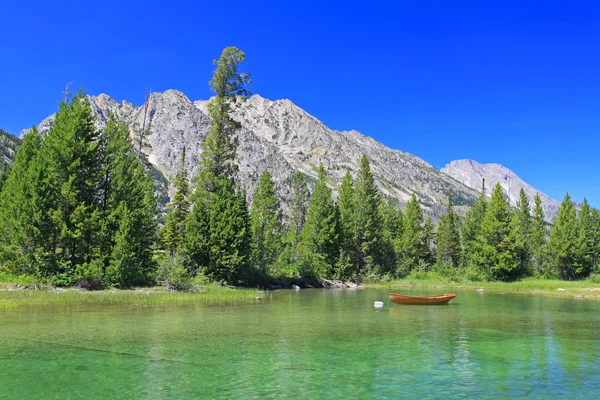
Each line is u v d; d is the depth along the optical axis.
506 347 16.44
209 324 21.33
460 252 94.94
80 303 28.31
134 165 44.03
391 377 12.19
